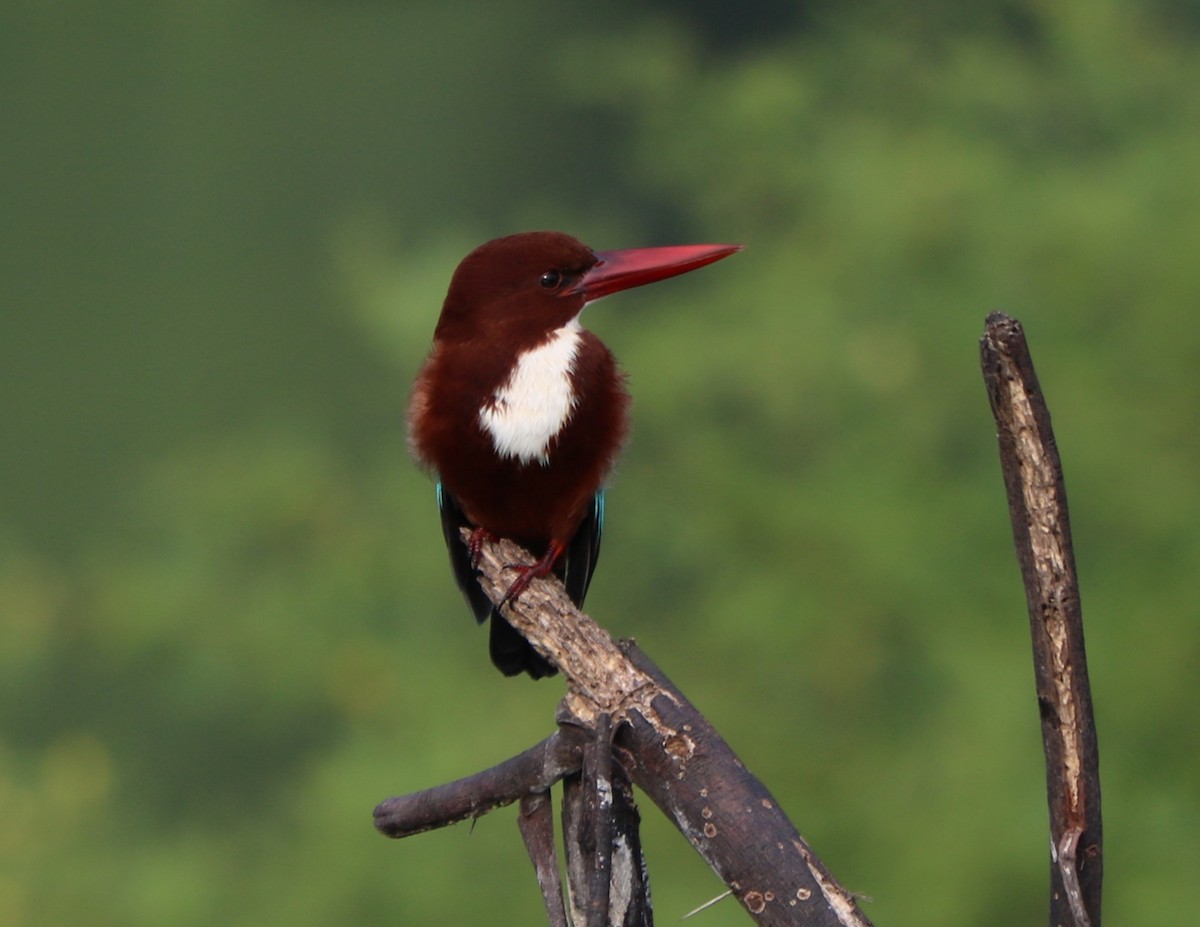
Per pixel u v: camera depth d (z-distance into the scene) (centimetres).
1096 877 296
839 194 1433
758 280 1493
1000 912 1186
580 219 1891
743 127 1504
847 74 1564
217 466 1597
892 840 1241
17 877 1341
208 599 1529
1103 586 1233
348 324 1814
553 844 347
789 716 1381
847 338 1377
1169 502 1216
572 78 1639
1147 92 1436
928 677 1366
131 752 1706
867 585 1361
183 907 1345
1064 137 1494
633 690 328
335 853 1307
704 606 1443
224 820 1609
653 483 1461
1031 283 1342
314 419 1845
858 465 1384
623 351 1527
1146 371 1265
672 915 1178
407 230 2006
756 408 1444
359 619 1531
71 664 1673
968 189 1359
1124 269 1266
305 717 1677
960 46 1494
